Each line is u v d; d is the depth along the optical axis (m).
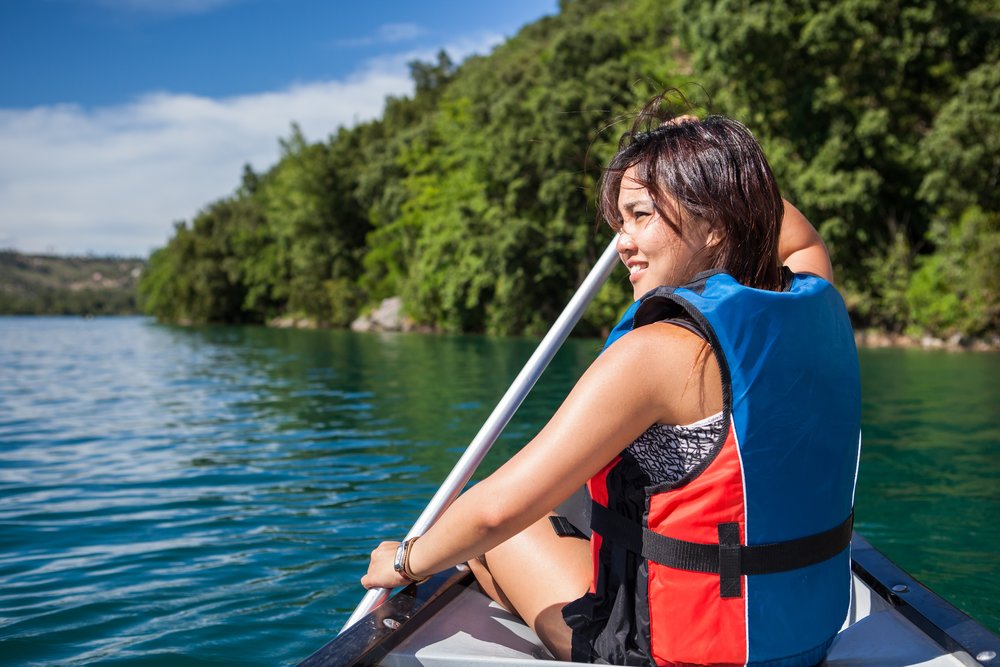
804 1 17.98
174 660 2.00
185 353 16.95
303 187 37.88
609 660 1.10
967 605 2.31
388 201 33.06
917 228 19.39
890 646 1.25
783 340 1.01
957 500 3.57
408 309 28.23
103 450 5.17
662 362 0.99
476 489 1.10
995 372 10.30
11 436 5.80
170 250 55.62
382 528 3.20
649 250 1.11
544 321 22.75
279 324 40.69
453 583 1.45
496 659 1.17
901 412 6.49
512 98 24.22
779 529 1.02
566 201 21.69
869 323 18.55
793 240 1.56
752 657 1.02
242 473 4.34
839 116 18.02
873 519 3.26
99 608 2.35
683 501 1.01
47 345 21.62
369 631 1.25
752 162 1.09
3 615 2.30
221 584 2.55
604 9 49.09
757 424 0.99
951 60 19.36
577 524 1.68
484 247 23.06
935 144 17.12
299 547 2.95
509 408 1.64
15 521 3.38
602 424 1.00
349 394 8.27
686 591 1.02
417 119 43.22
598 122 21.36
